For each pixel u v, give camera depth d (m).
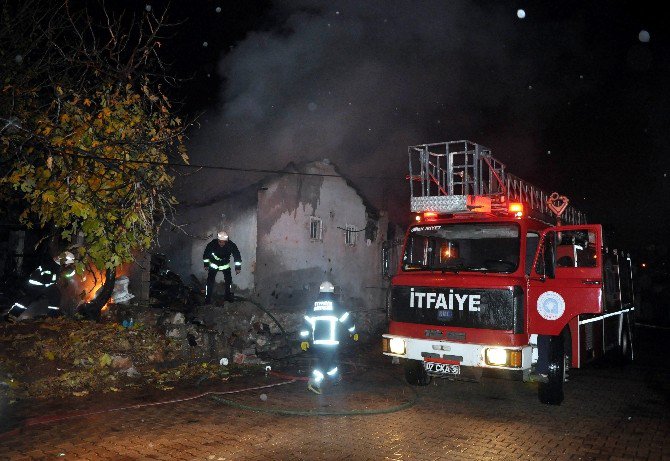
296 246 15.80
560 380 6.94
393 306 7.57
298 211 15.93
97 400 6.69
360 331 15.00
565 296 7.04
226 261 11.75
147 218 8.48
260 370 9.02
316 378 7.34
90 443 5.13
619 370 10.02
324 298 7.64
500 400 7.30
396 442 5.39
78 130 7.50
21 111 7.64
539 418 6.39
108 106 8.03
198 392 7.25
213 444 5.21
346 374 8.84
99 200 7.53
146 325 9.95
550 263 7.27
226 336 10.51
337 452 5.07
